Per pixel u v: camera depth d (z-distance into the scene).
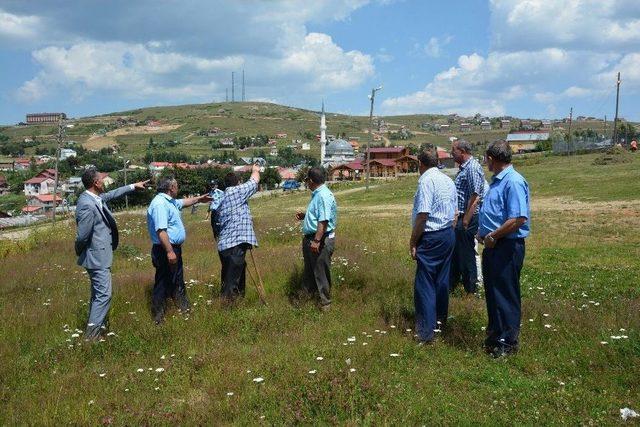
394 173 95.75
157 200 7.79
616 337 5.66
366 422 4.20
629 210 21.30
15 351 6.51
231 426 4.36
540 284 9.87
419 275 6.49
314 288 8.25
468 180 8.48
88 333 6.98
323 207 7.68
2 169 161.75
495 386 5.03
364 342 6.05
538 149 91.88
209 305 8.02
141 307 8.27
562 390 4.83
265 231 17.22
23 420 4.59
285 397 4.71
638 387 4.84
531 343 6.12
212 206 8.89
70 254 15.37
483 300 8.28
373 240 15.52
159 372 5.54
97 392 5.16
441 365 5.59
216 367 5.64
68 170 134.12
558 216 20.94
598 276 10.47
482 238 6.04
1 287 10.60
